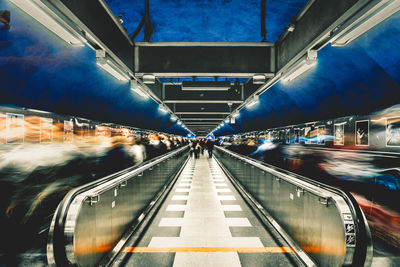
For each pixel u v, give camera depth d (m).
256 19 4.36
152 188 4.80
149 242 3.02
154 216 4.07
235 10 4.14
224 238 3.15
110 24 2.92
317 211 2.26
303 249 2.56
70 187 5.42
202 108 10.71
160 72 3.85
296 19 3.06
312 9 2.66
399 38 2.68
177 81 7.96
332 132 5.21
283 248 2.85
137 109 10.65
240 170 6.57
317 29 2.54
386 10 1.75
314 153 6.32
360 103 4.35
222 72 3.84
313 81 5.36
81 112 6.12
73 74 4.62
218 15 4.28
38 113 4.32
